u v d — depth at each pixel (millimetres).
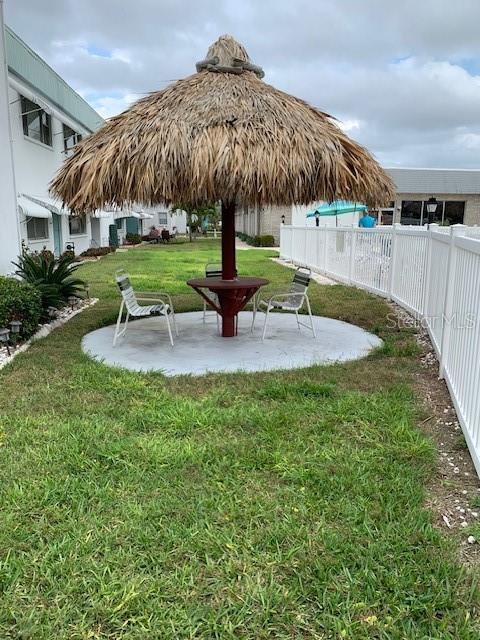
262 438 3443
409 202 27234
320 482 2877
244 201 5996
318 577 2148
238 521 2535
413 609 1965
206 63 5848
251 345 6129
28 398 4262
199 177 4758
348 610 1968
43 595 2051
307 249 15836
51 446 3316
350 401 4078
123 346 6109
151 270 14992
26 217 15195
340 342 6250
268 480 2926
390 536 2396
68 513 2590
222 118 5047
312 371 4996
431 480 2947
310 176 5086
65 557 2264
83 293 10094
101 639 1852
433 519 2564
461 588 2082
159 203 6414
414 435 3434
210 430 3596
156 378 4828
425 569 2176
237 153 4762
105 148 5293
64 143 20672
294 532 2434
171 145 4859
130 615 1955
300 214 27578
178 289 10875
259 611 1974
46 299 7184
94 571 2178
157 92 5836
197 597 2049
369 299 9570
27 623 1916
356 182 5418
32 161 16578
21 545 2344
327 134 5426
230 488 2832
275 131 5039
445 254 5180
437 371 5070
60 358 5496
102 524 2500
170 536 2408
